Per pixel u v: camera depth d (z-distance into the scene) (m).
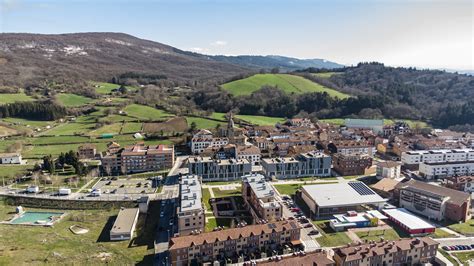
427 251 117.38
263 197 147.88
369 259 110.69
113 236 133.62
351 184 176.12
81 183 192.25
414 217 148.12
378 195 164.00
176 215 151.75
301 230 140.62
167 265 116.00
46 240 130.00
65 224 147.25
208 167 196.88
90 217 154.25
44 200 168.38
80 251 123.00
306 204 166.12
